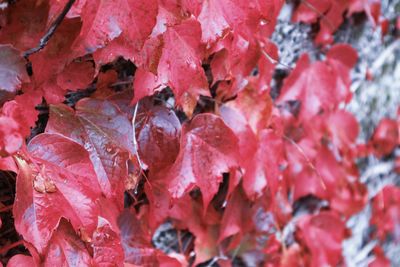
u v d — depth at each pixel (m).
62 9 0.87
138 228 1.00
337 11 1.11
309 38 1.11
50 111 0.91
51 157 0.89
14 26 0.90
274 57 1.04
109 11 0.87
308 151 1.12
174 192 0.97
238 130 1.02
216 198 1.06
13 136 0.85
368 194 1.23
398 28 1.21
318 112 1.13
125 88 0.97
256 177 1.03
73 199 0.89
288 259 1.12
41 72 0.91
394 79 1.23
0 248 0.93
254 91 1.03
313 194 1.16
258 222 1.07
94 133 0.92
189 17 0.91
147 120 0.96
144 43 0.89
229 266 1.07
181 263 1.04
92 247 0.91
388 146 1.24
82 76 0.92
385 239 1.27
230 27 0.92
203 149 0.98
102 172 0.92
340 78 1.13
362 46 1.18
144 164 0.96
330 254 1.15
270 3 0.94
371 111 1.22
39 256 0.89
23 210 0.87
